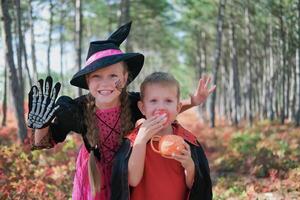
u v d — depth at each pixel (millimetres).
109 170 3512
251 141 15914
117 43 3609
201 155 3385
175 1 31344
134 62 3598
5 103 22734
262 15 31719
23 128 12789
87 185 3535
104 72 3381
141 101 3420
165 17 35906
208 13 30438
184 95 3877
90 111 3486
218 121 38438
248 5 30016
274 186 8828
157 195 3238
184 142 3176
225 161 12195
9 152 8523
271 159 11352
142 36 44438
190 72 63938
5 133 16562
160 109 3268
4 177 7270
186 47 47344
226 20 33781
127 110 3529
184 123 34031
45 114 3205
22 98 13062
